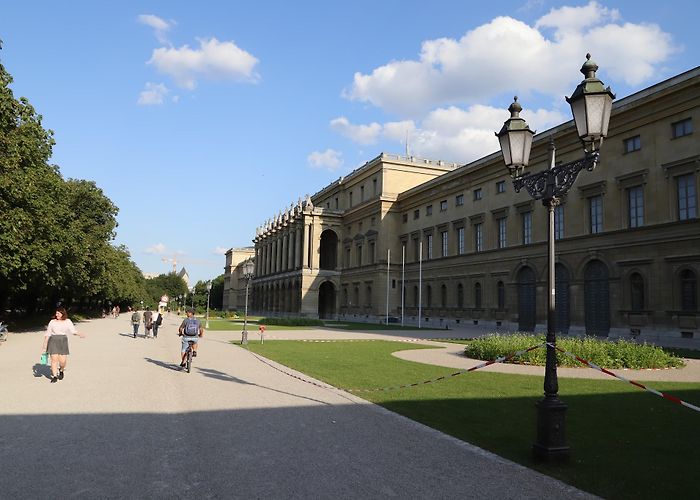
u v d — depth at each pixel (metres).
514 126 9.76
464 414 11.45
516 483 7.02
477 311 60.56
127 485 6.81
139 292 130.50
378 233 83.12
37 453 8.22
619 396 13.84
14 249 30.91
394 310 81.06
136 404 12.37
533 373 18.81
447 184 68.38
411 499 6.41
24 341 30.95
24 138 31.22
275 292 112.75
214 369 19.42
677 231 36.66
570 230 46.41
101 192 60.69
